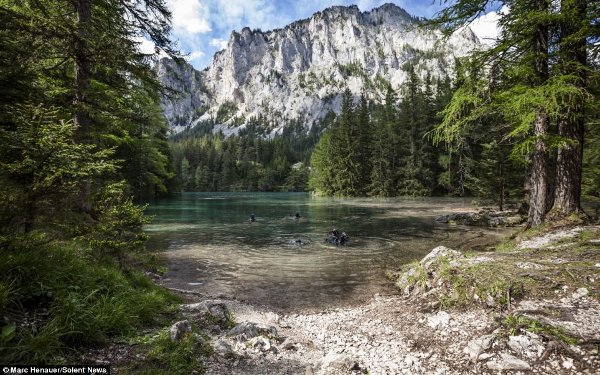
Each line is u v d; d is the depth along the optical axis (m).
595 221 11.32
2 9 6.64
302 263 12.52
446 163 53.84
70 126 5.06
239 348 4.88
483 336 4.82
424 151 58.50
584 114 11.24
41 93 5.62
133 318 5.07
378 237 17.94
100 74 10.78
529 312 5.23
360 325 6.38
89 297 4.69
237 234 19.30
